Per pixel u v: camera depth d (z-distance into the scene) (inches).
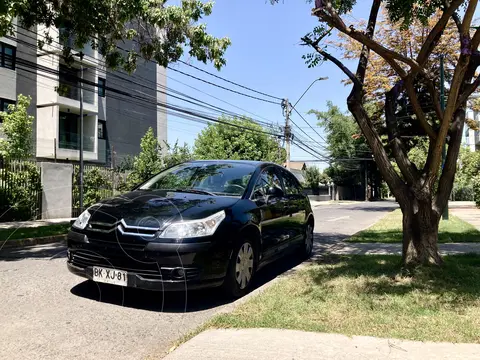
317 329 143.5
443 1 231.8
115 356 128.9
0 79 949.2
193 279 165.8
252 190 220.2
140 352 132.3
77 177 711.1
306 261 294.0
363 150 1951.3
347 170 2172.7
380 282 205.8
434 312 160.6
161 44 439.8
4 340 139.9
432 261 224.4
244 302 175.8
